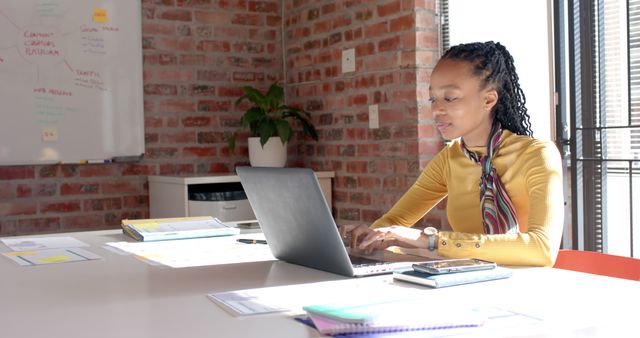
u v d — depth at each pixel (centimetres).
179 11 455
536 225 176
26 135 412
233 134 467
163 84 452
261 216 184
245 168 180
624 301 130
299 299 138
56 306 137
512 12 350
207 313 128
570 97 323
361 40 416
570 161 325
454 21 385
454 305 119
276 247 184
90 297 145
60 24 419
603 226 315
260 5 481
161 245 219
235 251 205
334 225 155
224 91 471
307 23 463
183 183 403
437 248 176
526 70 345
